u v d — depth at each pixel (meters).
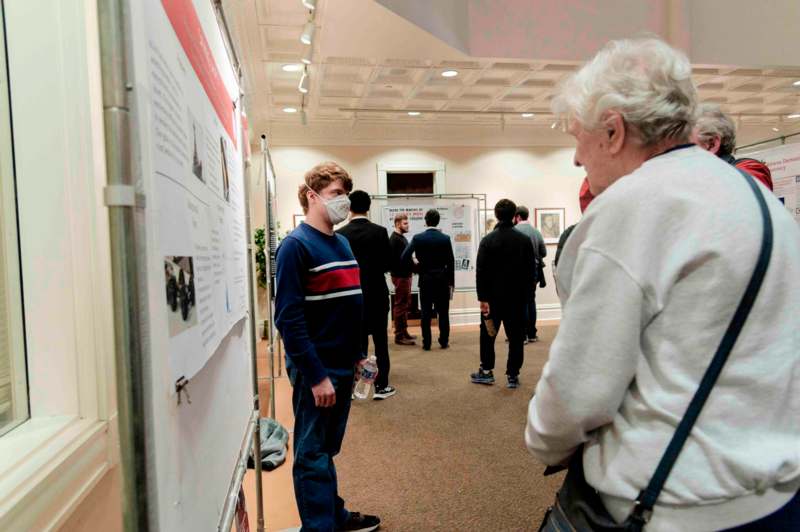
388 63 4.74
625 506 0.63
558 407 0.65
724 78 5.52
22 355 0.68
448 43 4.02
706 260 0.59
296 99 5.83
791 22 4.79
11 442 0.60
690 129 0.70
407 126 7.07
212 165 0.90
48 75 0.68
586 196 1.55
